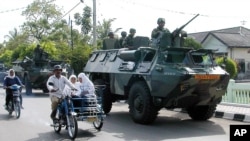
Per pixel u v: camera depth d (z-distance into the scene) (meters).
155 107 10.79
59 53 26.19
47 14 45.47
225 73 10.62
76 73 22.12
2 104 16.66
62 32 42.28
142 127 10.59
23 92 23.36
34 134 9.71
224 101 14.63
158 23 12.09
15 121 11.92
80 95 9.62
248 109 13.07
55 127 9.88
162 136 9.23
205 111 11.60
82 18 41.28
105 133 9.69
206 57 11.25
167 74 10.13
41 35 45.25
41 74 21.52
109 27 39.28
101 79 13.90
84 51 22.00
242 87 13.90
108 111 13.50
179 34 11.73
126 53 12.13
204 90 10.38
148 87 10.80
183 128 10.41
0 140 9.00
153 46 11.85
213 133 9.64
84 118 9.38
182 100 10.47
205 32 42.78
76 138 9.08
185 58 10.91
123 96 13.22
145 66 11.15
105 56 14.16
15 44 48.41
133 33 13.89
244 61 36.00
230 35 37.56
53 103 9.62
